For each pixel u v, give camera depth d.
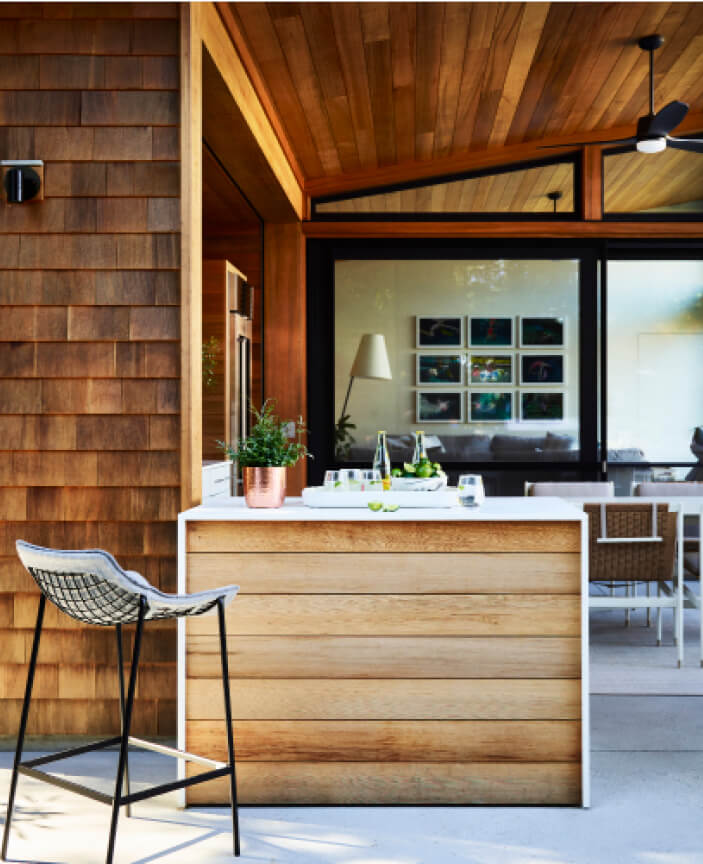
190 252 2.93
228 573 2.57
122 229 2.94
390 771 2.55
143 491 2.94
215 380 5.06
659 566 3.86
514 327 6.40
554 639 2.54
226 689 2.29
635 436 6.52
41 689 3.01
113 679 3.01
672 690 3.59
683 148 4.88
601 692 3.57
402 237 6.32
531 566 2.54
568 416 6.41
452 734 2.55
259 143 4.35
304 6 3.66
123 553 2.95
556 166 6.32
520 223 6.22
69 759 2.95
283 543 2.57
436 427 6.43
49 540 2.96
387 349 6.43
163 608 2.16
